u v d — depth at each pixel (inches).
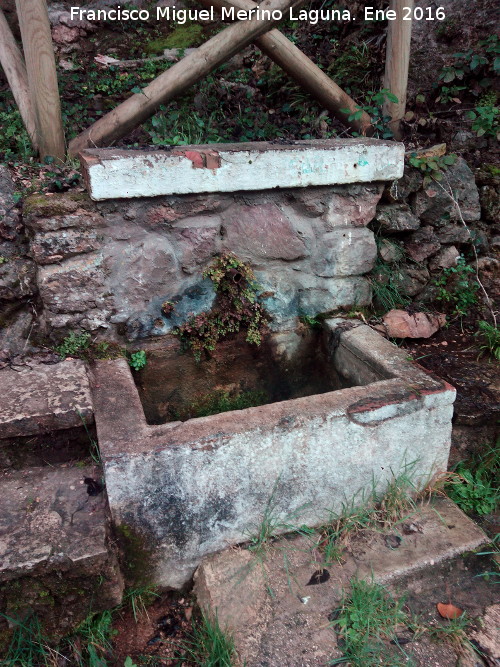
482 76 124.7
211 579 74.0
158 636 73.2
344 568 76.3
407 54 115.2
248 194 97.6
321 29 148.2
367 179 102.3
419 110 131.2
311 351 114.0
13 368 87.7
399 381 86.0
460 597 75.4
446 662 66.9
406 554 78.4
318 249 106.3
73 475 77.8
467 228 118.9
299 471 78.7
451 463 96.0
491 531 87.2
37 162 105.7
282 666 64.7
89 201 88.4
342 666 65.3
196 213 95.3
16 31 138.6
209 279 100.6
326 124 127.0
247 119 131.3
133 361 98.3
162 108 126.4
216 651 66.4
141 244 93.4
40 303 92.6
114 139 111.7
